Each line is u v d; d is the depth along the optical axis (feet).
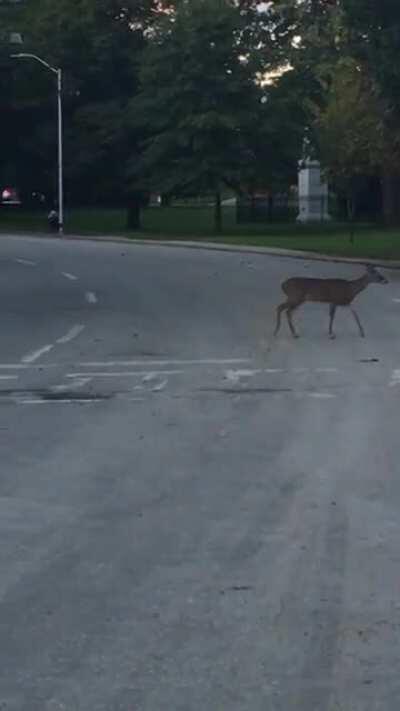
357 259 147.74
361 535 32.22
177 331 78.64
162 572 29.07
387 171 185.37
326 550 30.83
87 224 252.83
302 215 259.60
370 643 24.23
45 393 55.67
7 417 49.75
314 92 217.15
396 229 219.61
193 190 220.43
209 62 214.90
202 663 23.20
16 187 273.33
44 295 105.60
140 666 23.06
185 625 25.31
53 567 29.53
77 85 244.83
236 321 84.02
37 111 255.50
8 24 257.34
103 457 41.93
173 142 217.77
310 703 21.36
